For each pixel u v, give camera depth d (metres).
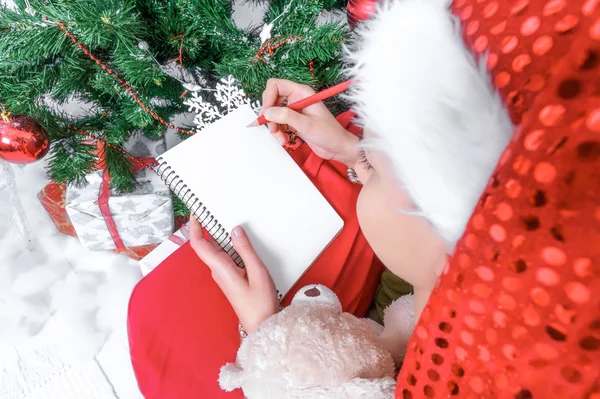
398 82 0.23
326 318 0.44
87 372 1.01
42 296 1.06
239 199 0.55
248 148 0.56
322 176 0.63
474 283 0.20
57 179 0.77
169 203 0.90
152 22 0.72
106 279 1.09
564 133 0.16
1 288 1.05
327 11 0.82
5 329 1.02
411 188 0.24
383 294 0.61
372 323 0.55
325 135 0.56
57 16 0.58
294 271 0.55
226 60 0.71
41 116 0.71
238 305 0.51
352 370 0.39
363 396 0.37
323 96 0.51
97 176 0.89
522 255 0.18
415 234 0.27
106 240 0.99
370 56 0.25
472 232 0.20
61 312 1.05
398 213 0.27
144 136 0.96
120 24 0.57
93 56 0.63
